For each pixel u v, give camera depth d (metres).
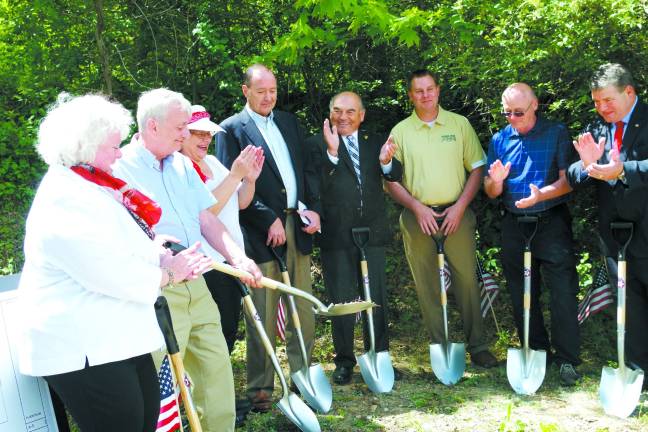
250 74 4.02
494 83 5.27
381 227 4.52
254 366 4.01
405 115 6.35
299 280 4.21
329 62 6.22
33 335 2.27
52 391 2.70
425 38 5.76
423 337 5.36
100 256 2.22
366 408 4.06
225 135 4.02
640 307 4.11
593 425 3.69
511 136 4.45
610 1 4.44
